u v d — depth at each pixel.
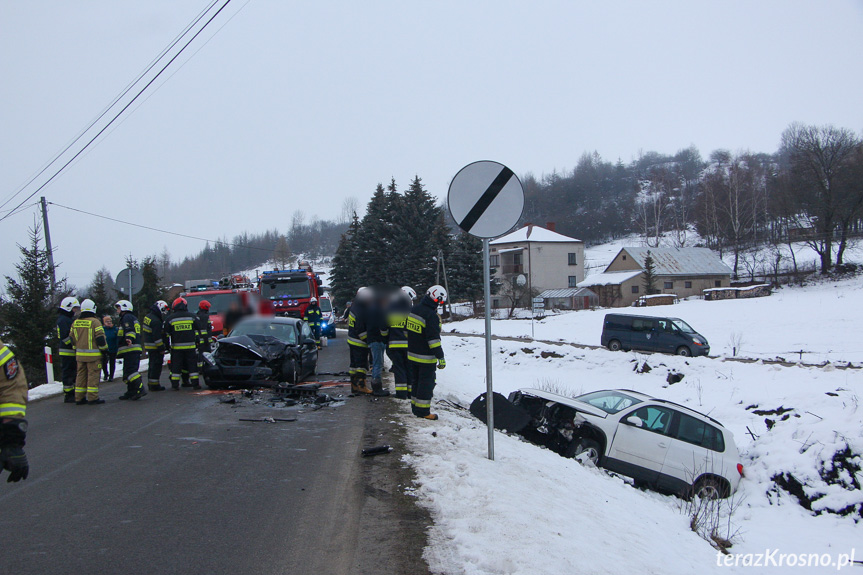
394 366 10.74
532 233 73.31
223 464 6.39
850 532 8.29
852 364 22.92
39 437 7.75
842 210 61.75
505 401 9.33
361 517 4.82
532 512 5.14
